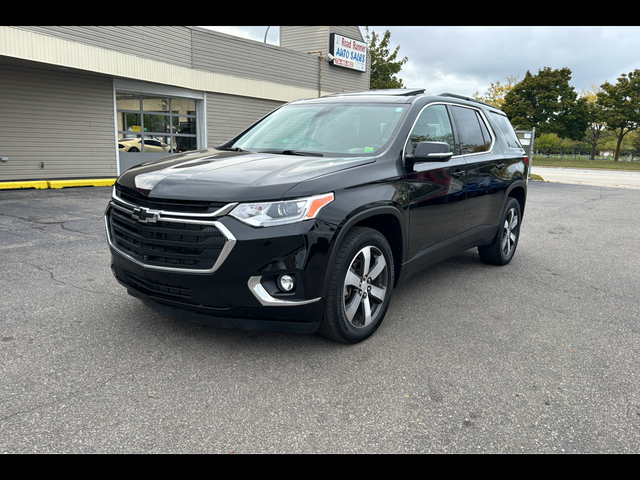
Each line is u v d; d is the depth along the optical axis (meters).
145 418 2.38
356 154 3.57
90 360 2.94
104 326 3.44
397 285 3.70
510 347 3.35
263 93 18.91
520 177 5.55
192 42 16.23
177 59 15.79
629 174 31.70
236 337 3.33
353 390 2.70
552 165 42.09
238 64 17.84
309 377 2.83
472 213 4.59
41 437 2.20
